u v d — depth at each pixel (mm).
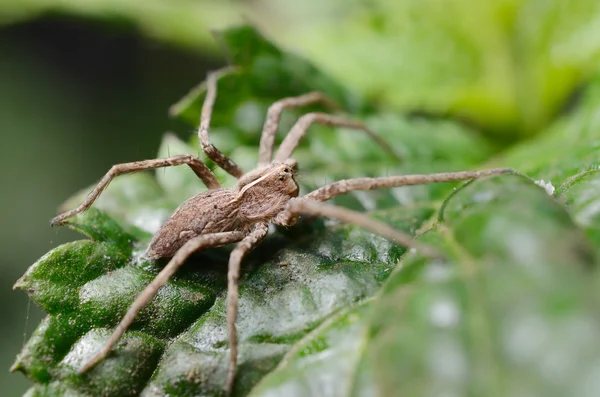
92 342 100
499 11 124
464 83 125
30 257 143
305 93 121
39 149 146
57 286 101
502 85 123
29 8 129
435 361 91
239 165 118
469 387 90
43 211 145
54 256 102
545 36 123
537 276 92
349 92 123
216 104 118
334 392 94
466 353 91
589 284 91
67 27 152
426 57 126
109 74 152
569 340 89
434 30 127
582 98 119
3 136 145
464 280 93
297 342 98
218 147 118
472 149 122
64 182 146
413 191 112
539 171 107
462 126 125
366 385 93
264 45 119
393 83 125
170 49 147
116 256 104
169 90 149
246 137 120
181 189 115
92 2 131
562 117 124
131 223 110
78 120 148
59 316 100
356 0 144
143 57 149
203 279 104
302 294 100
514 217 94
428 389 91
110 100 150
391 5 129
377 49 128
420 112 124
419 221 107
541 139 117
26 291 100
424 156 119
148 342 101
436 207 109
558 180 105
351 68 127
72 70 151
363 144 120
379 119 122
